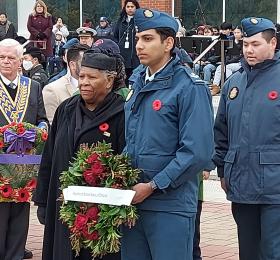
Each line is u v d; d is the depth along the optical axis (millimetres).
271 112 5164
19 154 6164
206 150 4172
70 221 4410
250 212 5359
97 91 4730
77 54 6609
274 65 5250
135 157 4324
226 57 14992
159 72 4293
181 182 4172
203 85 4250
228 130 5438
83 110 4852
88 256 4719
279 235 5184
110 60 4727
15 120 6422
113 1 20078
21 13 20625
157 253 4266
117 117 4754
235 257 6930
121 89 4922
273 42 5254
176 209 4250
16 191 6215
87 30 10695
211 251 7133
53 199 4930
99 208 4309
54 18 18453
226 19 19016
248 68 5297
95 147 4449
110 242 4254
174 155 4242
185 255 4305
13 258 6469
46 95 6734
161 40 4246
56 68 16250
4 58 6379
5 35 17438
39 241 7547
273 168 5156
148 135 4254
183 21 19328
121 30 11477
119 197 4215
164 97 4242
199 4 19188
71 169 4422
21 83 6527
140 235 4375
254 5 18719
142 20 4238
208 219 8500
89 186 4359
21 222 6484
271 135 5164
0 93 6398
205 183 10594
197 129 4152
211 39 15016
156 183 4152
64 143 4855
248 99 5262
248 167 5230
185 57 6125
